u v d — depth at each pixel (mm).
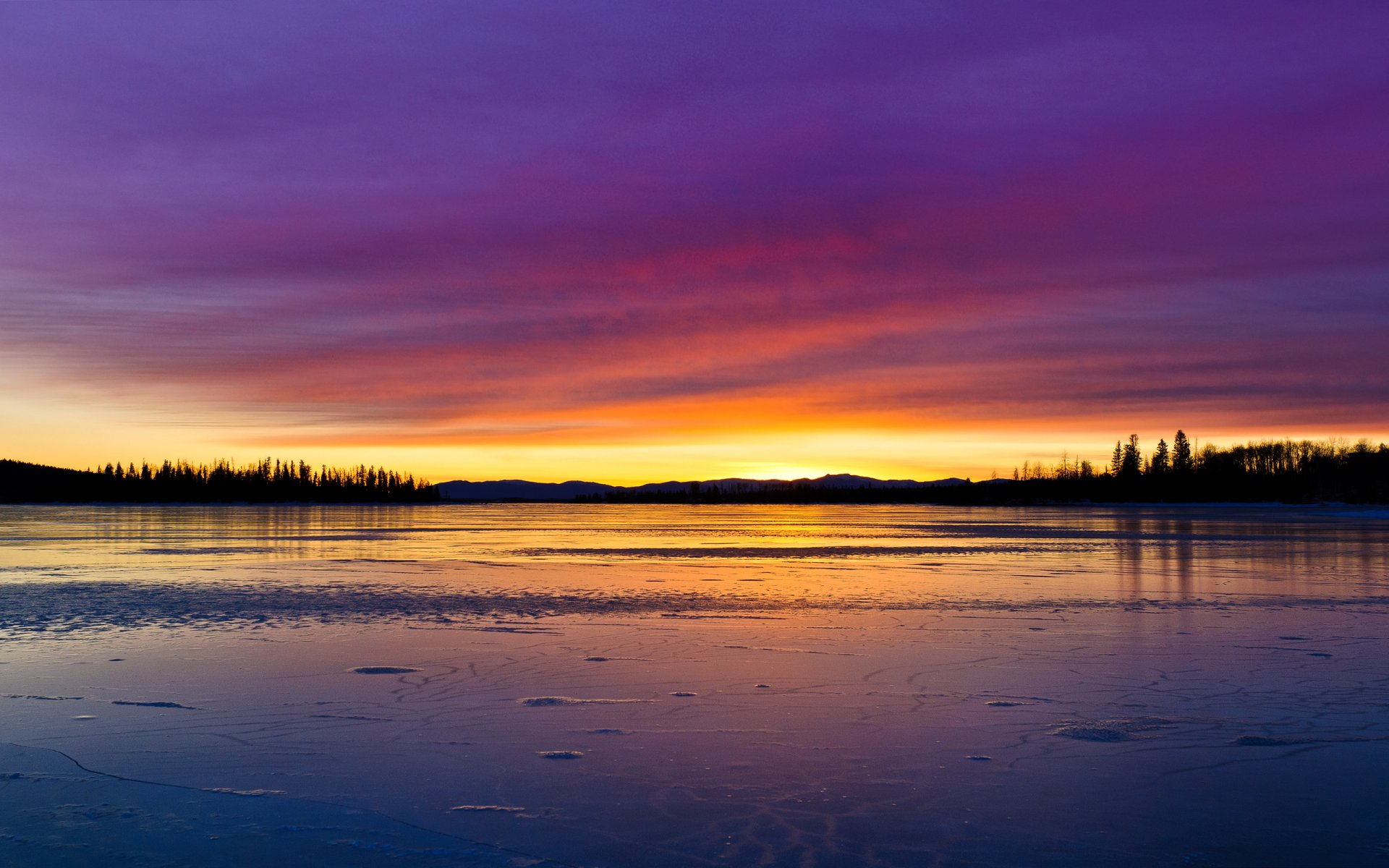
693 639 17156
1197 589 26234
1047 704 12078
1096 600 23484
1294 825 8141
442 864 7434
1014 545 51000
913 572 32156
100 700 12383
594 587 26766
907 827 8078
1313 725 11102
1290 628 18641
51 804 8695
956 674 13914
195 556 42219
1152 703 12125
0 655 15734
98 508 192875
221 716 11555
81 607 22281
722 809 8492
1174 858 7520
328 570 33562
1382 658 15297
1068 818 8289
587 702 12195
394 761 9805
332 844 7809
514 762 9742
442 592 25375
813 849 7652
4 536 64125
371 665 14641
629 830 8047
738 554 43156
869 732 10766
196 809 8555
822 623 19234
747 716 11469
